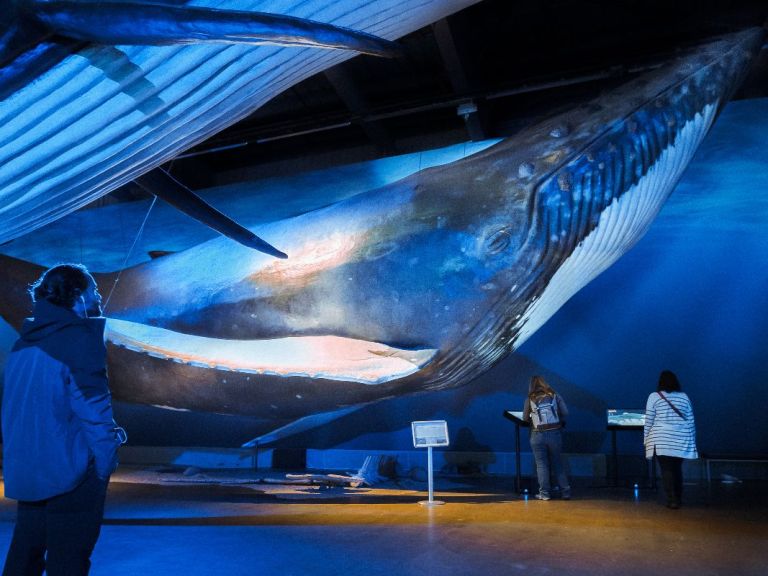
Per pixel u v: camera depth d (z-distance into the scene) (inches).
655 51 403.9
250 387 306.7
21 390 88.4
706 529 215.8
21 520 90.5
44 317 89.8
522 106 454.3
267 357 314.2
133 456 488.7
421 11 175.2
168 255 344.2
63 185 127.3
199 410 327.0
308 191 484.4
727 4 374.6
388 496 305.1
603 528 215.6
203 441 481.4
